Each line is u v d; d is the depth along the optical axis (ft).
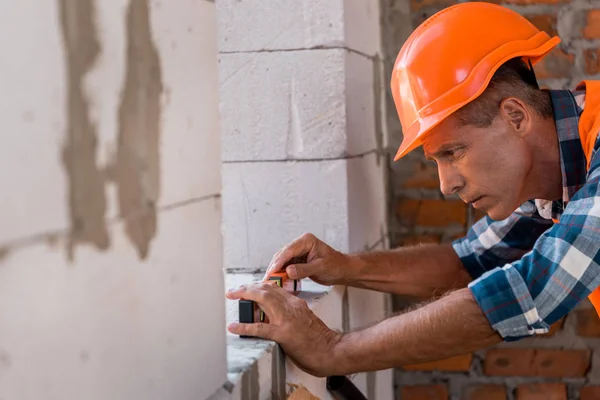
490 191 3.96
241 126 5.32
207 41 2.86
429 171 6.86
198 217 2.75
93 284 1.98
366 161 5.93
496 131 3.87
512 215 4.84
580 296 3.39
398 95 4.21
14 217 1.63
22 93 1.65
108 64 2.05
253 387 3.19
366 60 6.01
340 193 5.25
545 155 3.98
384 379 6.56
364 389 5.69
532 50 4.01
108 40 2.05
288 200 5.32
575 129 3.94
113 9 2.09
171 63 2.49
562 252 3.38
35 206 1.71
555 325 6.73
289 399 3.72
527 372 6.82
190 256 2.67
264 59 5.24
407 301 7.02
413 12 6.75
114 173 2.09
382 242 6.65
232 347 3.41
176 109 2.54
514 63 4.02
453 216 6.86
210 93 2.89
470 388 6.91
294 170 5.30
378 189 6.47
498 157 3.89
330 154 5.24
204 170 2.82
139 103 2.25
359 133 5.67
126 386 2.18
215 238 2.94
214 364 2.89
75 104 1.88
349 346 3.57
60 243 1.82
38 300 1.73
